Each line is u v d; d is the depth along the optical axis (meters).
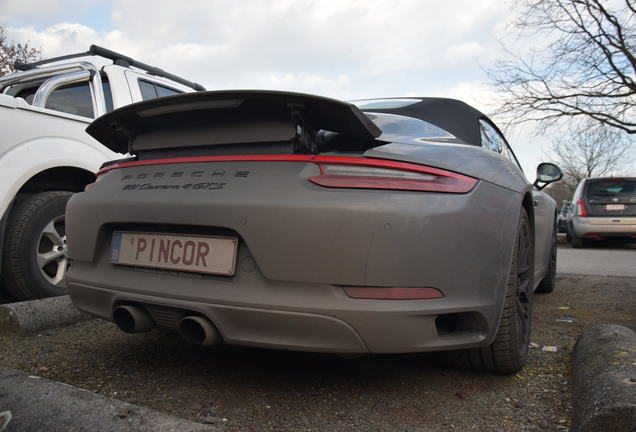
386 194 1.86
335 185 1.85
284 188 1.88
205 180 2.04
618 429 1.55
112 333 3.03
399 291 1.84
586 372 2.03
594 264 7.67
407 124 2.42
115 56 4.77
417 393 2.18
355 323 1.81
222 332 1.95
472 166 2.18
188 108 2.05
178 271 2.07
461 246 1.95
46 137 3.53
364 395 2.15
